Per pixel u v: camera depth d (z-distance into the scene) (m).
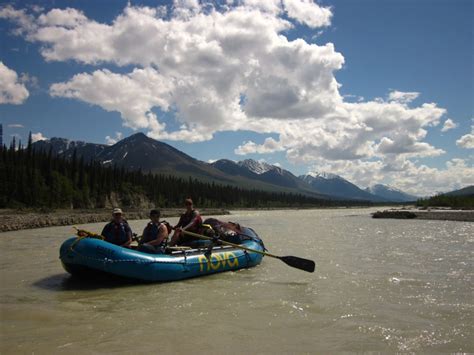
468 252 16.08
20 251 15.58
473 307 7.85
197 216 12.12
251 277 10.72
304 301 8.26
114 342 5.86
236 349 5.66
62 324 6.66
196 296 8.59
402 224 38.78
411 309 7.70
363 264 12.99
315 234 26.03
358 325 6.75
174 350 5.59
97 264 9.09
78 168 89.19
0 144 76.94
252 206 155.88
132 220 51.91
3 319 6.90
